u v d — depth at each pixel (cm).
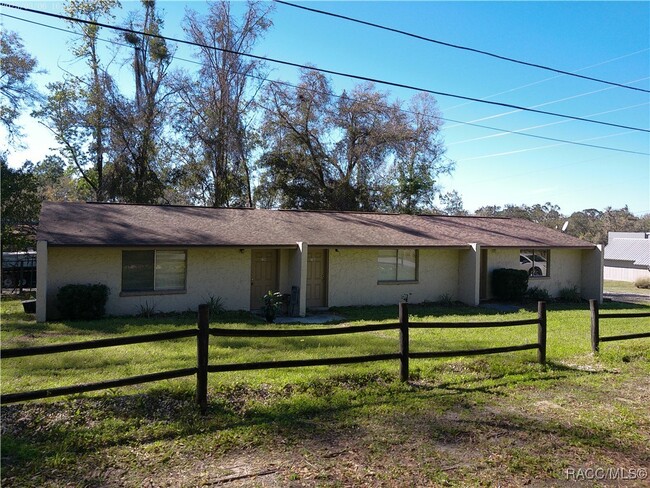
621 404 641
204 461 439
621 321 1488
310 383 664
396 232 1886
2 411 517
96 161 3116
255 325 1245
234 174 3198
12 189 2158
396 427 536
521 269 2086
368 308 1675
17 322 1195
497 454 478
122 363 772
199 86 3106
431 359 842
